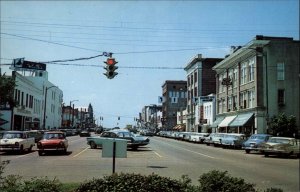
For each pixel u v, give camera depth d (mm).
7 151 31703
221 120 65625
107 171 17656
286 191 13164
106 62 21500
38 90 77750
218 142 46219
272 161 26891
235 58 59094
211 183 9266
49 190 8812
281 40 51812
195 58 87000
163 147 41656
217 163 23266
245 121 51906
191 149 39344
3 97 43812
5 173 16656
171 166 20609
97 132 102438
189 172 17844
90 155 27734
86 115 179875
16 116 62188
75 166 19859
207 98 79125
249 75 54406
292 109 51312
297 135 43656
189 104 95500
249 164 23281
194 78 90312
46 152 30234
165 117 134500
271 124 44406
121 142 12188
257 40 50875
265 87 51156
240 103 57875
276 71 51500
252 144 35000
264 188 13625
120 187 8984
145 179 9383
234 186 9008
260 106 50594
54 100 97312
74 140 57531
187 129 96438
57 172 17172
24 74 85250
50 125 92438
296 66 51844
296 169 20844
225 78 61656
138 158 25656
